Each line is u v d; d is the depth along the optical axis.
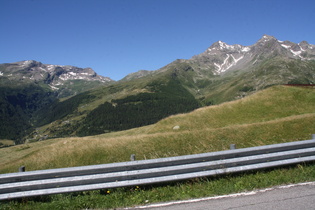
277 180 8.36
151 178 8.58
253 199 7.12
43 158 18.44
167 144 17.09
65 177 8.38
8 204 8.05
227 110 31.22
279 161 9.38
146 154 16.23
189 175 8.73
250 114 29.25
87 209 7.50
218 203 7.03
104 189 8.77
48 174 8.35
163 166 8.91
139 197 7.98
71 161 17.11
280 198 7.05
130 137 19.84
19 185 8.11
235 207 6.67
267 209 6.42
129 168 8.73
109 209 7.38
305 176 8.58
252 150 9.39
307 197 6.99
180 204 7.21
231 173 9.16
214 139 16.97
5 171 17.86
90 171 8.53
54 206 7.72
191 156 8.98
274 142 15.80
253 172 9.37
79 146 19.31
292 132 16.80
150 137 18.72
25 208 7.76
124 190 8.67
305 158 9.53
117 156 16.72
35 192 8.11
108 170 8.63
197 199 7.49
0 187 8.04
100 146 18.48
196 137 17.56
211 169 9.04
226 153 9.23
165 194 8.07
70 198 8.36
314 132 16.41
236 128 18.33
